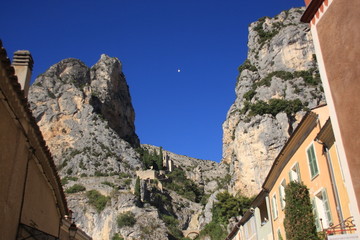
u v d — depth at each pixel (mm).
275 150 93125
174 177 147750
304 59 108875
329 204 19031
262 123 96812
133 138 180625
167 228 104438
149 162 152500
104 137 145875
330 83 12258
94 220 106188
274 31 124375
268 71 115750
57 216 19969
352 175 11211
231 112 124875
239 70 125938
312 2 13109
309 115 20922
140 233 98562
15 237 12109
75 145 142000
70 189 116812
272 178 28766
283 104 98188
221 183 122562
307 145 22094
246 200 82875
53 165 15805
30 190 13984
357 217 10992
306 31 112812
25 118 12109
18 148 11984
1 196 10727
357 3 10977
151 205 113375
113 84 176250
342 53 11617
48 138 143375
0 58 9656
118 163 137250
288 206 21281
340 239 13125
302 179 22797
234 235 44750
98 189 116000
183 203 130500
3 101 10586
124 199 108000
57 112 148500
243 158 97875
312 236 19531
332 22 12172
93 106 157250
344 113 11523
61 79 160750
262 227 32625
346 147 11469
